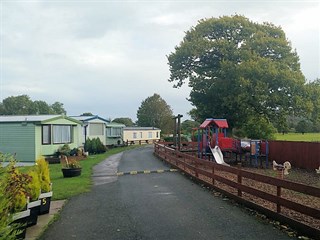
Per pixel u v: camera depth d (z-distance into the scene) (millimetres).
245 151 22672
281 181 7477
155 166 20219
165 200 10164
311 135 44531
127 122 79625
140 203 9844
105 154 31016
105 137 40031
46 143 24531
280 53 35000
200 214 8367
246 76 31016
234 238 6469
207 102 36125
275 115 33625
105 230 7266
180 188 12227
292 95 31000
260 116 33875
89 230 7301
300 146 20375
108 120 42562
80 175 16344
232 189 11453
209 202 9727
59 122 25844
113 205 9688
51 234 7090
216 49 35781
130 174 16578
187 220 7855
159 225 7512
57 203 10180
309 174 17328
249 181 13703
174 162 19422
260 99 30453
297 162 20609
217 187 11297
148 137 56875
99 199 10617
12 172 5836
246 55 32906
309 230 6406
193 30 39281
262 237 6473
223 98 32625
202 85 36062
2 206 4395
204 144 23062
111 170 18312
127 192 11695
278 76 30578
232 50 34812
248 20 37969
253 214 8242
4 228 4426
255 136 34156
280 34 37750
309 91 31375
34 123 23266
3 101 83688
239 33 37406
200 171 13531
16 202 6574
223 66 32469
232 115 34719
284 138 37938
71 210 9219
